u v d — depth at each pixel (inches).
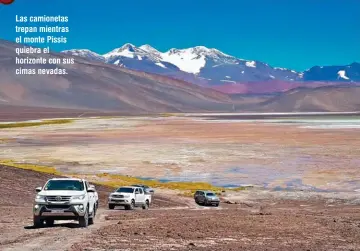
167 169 2787.9
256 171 2696.9
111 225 877.8
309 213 1325.0
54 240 684.1
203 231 801.6
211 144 4136.3
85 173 2583.7
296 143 4180.6
